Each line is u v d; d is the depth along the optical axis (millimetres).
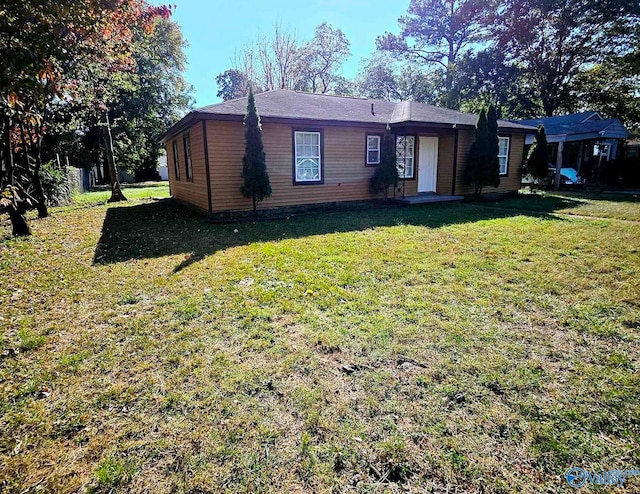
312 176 10656
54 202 13531
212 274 4793
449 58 29016
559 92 25031
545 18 23234
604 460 1814
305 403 2252
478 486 1685
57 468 1823
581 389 2355
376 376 2521
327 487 1691
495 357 2732
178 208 12211
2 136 6652
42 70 3133
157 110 27875
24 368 2699
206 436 2008
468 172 12578
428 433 2002
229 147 9258
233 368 2645
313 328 3221
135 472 1788
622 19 21156
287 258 5473
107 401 2320
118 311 3709
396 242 6402
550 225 7805
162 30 23156
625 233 6816
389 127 11062
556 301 3758
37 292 4285
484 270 4781
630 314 3420
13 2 2740
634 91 23891
